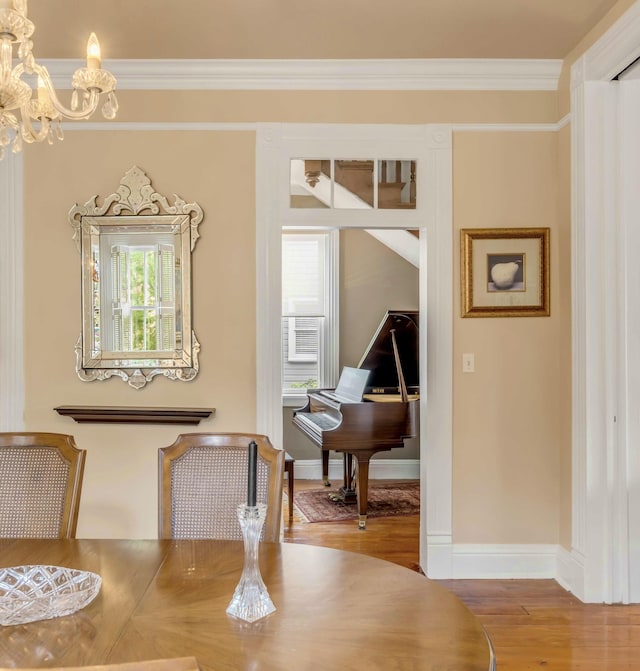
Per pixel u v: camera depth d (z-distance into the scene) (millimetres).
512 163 3426
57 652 1108
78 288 3373
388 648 1124
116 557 1598
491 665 1065
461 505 3412
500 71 3363
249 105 3387
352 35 3023
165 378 3383
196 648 1124
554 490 3408
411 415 4125
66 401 3375
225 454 1961
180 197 3379
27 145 3359
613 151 2998
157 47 3131
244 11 2773
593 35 2971
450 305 3408
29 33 1603
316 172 3447
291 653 1104
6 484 1929
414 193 3449
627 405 3008
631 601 3004
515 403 3420
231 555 1619
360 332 5668
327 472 5301
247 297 3385
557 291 3408
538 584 3279
